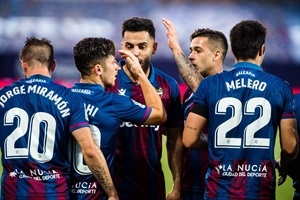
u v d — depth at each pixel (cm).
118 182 1326
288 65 4394
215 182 1155
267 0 4559
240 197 1141
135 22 1313
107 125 1197
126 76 1338
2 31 4441
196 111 1180
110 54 1216
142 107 1214
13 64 4347
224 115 1156
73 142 1181
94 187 1186
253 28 1179
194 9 4538
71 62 4338
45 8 4547
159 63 4319
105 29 4531
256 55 1181
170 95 1349
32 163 1141
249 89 1159
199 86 1191
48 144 1145
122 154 1323
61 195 1148
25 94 1162
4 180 1156
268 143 1151
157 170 1342
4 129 1159
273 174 1156
